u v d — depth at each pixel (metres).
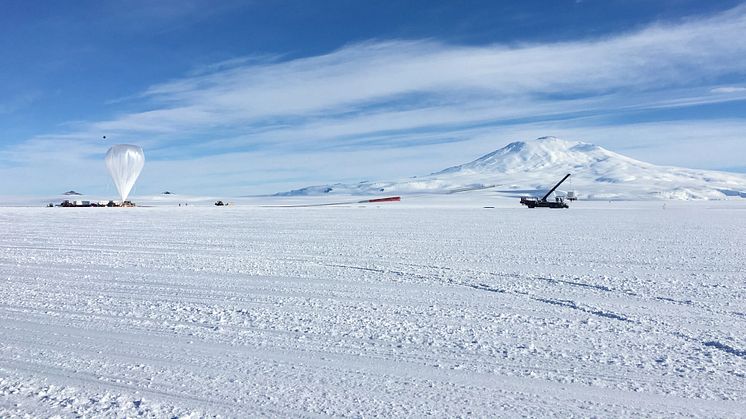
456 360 6.57
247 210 71.44
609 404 5.27
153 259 16.56
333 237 24.95
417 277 12.95
